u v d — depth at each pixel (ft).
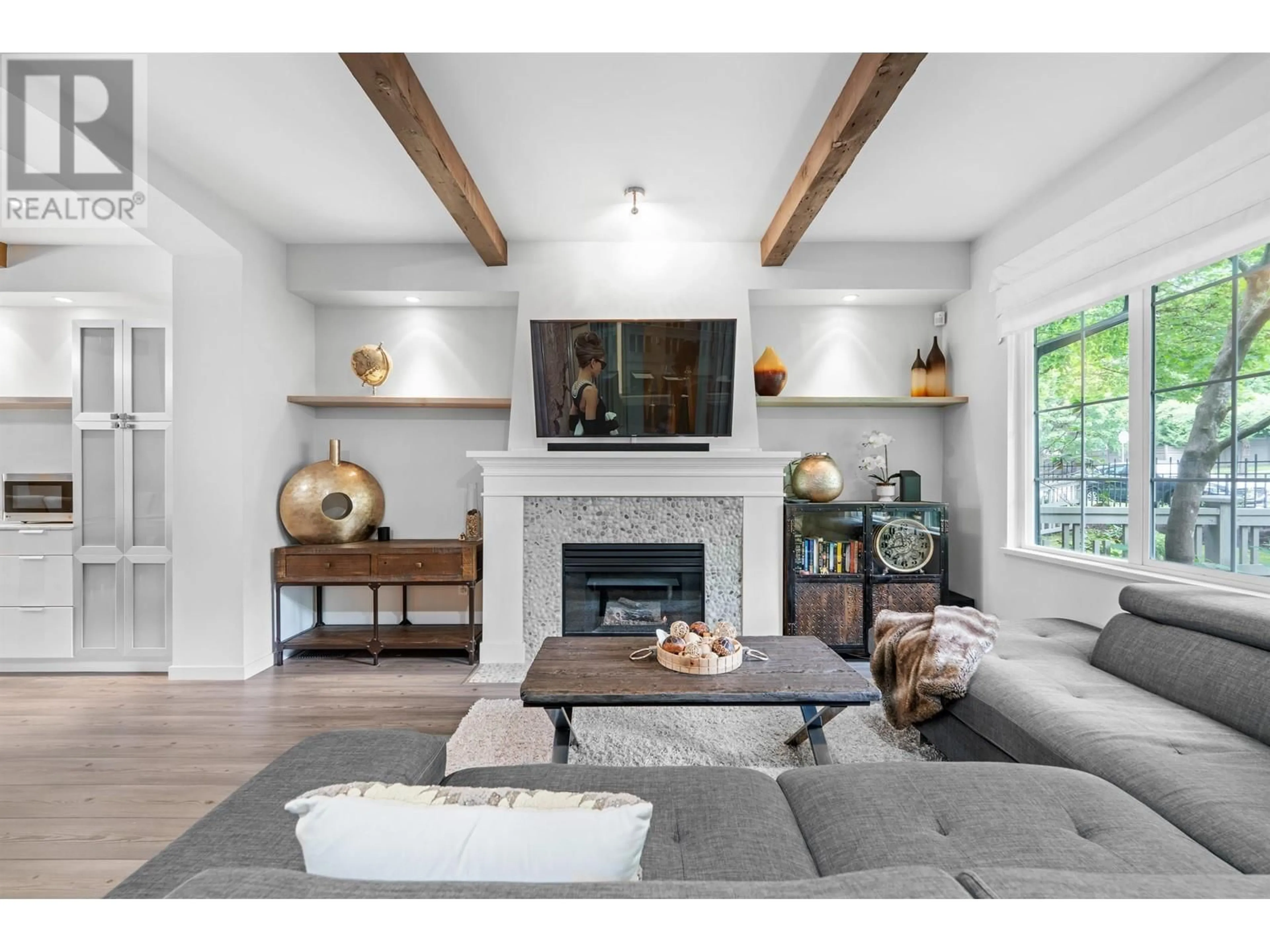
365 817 2.61
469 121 8.45
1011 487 11.89
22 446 13.42
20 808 7.04
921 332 14.55
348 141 8.91
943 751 7.95
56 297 12.65
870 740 8.58
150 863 3.59
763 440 14.73
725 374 12.82
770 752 8.21
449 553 12.67
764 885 2.44
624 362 12.79
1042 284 10.63
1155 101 8.13
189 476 11.50
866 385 14.56
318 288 13.00
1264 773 4.74
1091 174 9.54
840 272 13.09
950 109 8.29
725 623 8.11
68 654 12.14
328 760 4.90
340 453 14.28
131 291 12.41
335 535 12.92
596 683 7.11
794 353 14.57
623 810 2.62
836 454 14.67
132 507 12.17
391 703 10.32
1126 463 9.48
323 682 11.42
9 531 12.13
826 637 12.87
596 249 13.07
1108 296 9.20
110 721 9.55
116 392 12.18
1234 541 7.71
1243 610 6.15
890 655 8.66
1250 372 7.54
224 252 11.33
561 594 12.74
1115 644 7.31
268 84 7.55
